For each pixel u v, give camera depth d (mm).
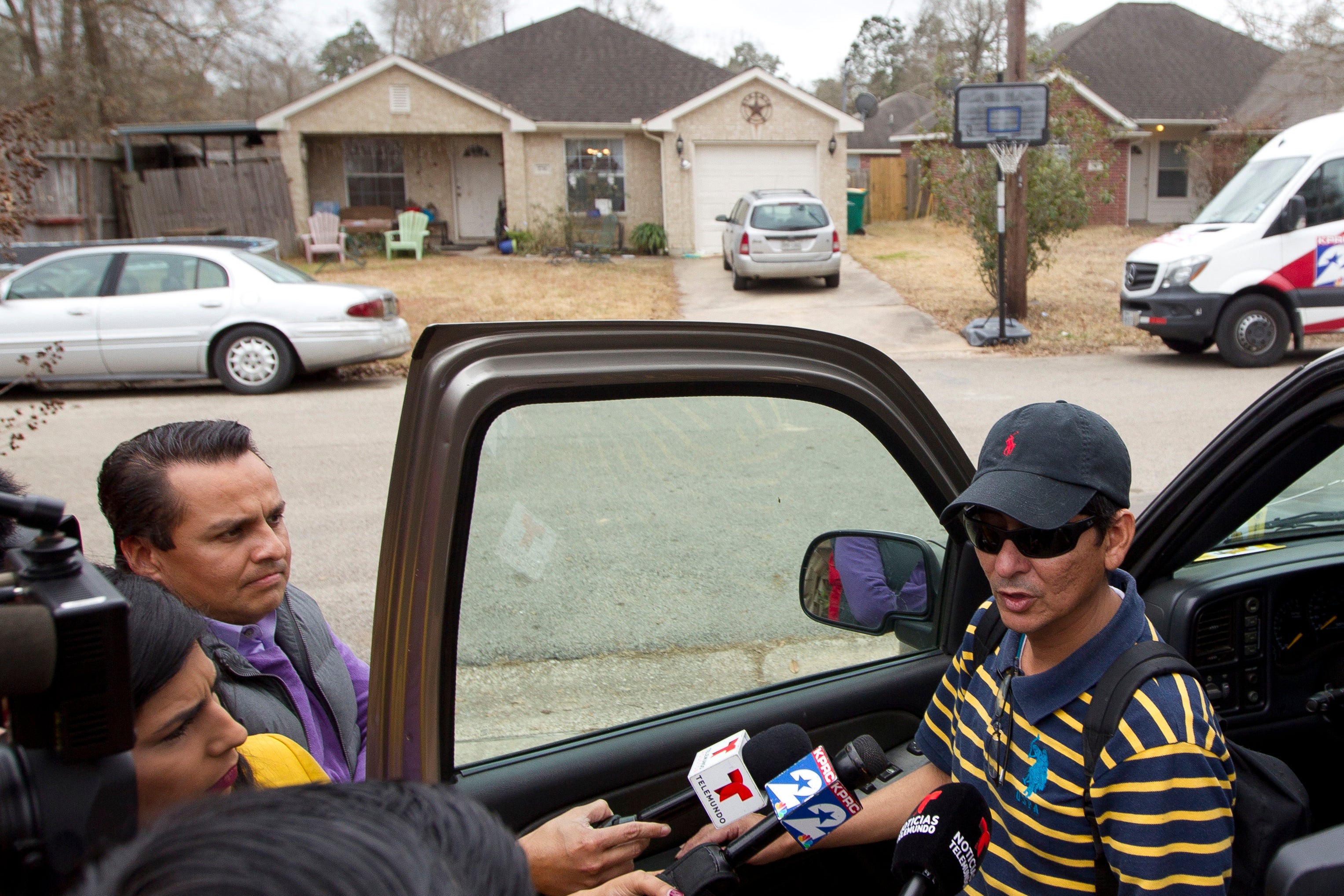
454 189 24531
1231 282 11102
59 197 20500
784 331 1882
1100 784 1388
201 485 1830
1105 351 12680
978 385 10664
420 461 1547
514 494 1670
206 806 606
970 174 14148
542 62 25672
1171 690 1384
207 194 22016
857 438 2020
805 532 2018
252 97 43250
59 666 762
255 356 10898
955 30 37094
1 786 752
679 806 1634
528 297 17109
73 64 27047
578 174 23672
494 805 1672
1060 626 1467
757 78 22219
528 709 1729
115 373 10836
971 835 1306
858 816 1755
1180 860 1330
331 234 21031
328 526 6418
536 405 1628
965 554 2174
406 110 22359
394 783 677
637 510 1812
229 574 1858
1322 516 2484
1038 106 12328
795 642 2041
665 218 22875
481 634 1666
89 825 777
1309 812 1491
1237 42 30422
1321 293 11125
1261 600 2283
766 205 17516
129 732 798
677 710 1900
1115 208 27938
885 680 2115
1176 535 2256
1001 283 12914
